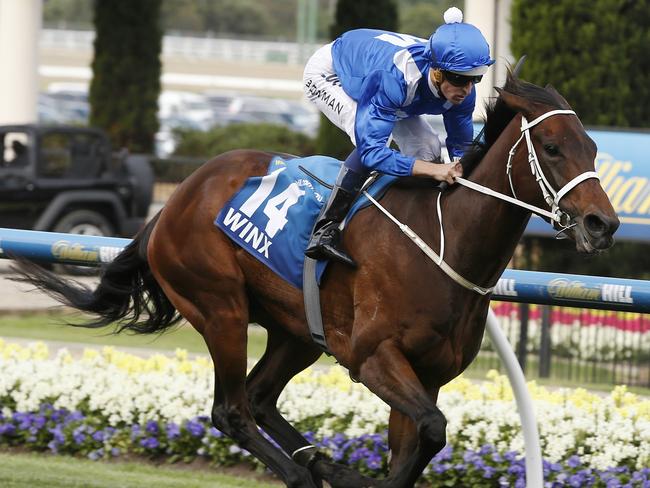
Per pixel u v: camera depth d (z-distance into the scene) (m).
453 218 8.79
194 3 140.62
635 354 19.03
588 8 20.67
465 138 9.50
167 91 87.81
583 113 20.92
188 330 22.69
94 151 27.78
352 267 9.12
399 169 8.88
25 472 11.72
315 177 9.78
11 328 21.03
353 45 9.64
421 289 8.71
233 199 10.01
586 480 11.32
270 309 10.04
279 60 92.69
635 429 11.81
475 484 11.57
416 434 9.12
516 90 8.54
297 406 12.71
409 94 9.02
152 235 10.54
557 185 8.20
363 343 8.91
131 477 11.72
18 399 13.13
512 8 21.45
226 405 10.26
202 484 11.55
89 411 13.09
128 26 42.50
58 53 89.06
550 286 10.23
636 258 20.23
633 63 20.97
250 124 50.97
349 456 12.09
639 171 17.36
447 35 8.77
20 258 11.18
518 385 10.35
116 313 10.94
